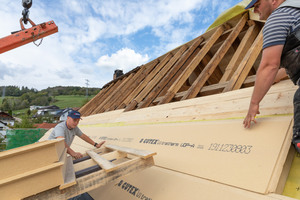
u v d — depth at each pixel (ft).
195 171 5.15
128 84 20.38
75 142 15.75
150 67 19.38
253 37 11.69
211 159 5.16
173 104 9.89
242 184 4.03
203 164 5.18
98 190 7.66
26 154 3.59
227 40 11.16
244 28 12.62
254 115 4.81
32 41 15.83
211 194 4.25
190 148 6.08
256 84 4.22
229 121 6.08
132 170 4.64
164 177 5.66
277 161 4.00
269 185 3.72
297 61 3.69
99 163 4.89
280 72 5.98
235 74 8.52
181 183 5.05
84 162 6.48
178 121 8.22
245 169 4.28
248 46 11.24
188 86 17.12
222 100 7.34
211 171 4.82
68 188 3.97
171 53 17.92
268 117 5.19
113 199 6.52
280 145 4.20
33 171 3.56
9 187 3.47
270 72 3.91
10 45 15.05
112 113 16.53
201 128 6.61
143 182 6.09
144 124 10.16
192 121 7.50
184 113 8.43
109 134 12.29
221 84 9.29
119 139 10.39
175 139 7.03
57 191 3.88
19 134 35.09
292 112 4.81
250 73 13.32
